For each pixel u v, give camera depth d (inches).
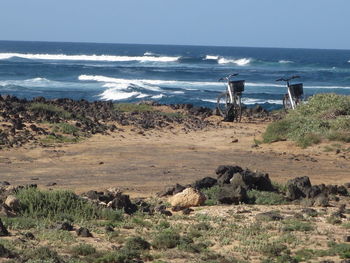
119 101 4232.3
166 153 1801.2
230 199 1229.1
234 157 1769.2
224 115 2581.2
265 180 1334.9
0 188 1193.4
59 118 2169.0
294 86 2679.6
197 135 2154.3
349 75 7180.1
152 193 1323.8
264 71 7652.6
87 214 1090.1
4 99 2411.4
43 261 787.4
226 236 986.1
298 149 1904.5
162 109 2792.8
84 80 5693.9
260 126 2420.0
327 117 2182.6
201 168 1603.1
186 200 1203.2
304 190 1302.9
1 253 804.6
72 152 1759.4
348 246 921.5
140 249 899.4
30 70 6486.2
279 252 900.0
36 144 1813.5
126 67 7313.0
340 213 1135.0
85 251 857.5
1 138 1817.2
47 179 1433.3
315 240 970.1
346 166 1702.8
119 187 1366.9
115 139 1985.7
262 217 1099.9
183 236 973.8
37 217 1055.6
